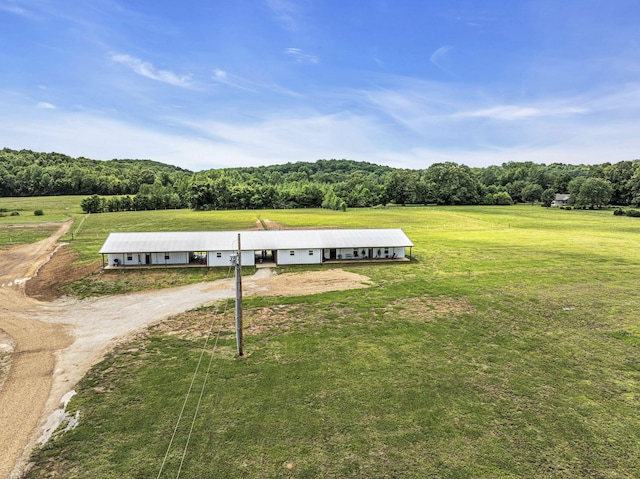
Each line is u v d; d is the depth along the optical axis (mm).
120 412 20859
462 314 35062
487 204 160500
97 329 32094
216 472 16812
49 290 43531
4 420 20172
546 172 198625
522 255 59500
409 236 77812
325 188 168875
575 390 23031
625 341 29578
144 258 52812
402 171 169875
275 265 53812
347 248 55188
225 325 32688
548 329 31828
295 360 26484
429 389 23062
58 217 105562
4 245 67250
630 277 47094
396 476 16594
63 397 22250
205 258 55344
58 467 17047
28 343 29406
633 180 137875
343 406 21391
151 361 26422
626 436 19078
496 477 16516
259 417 20469
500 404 21625
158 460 17484
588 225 94438
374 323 32938
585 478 16484
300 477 16562
